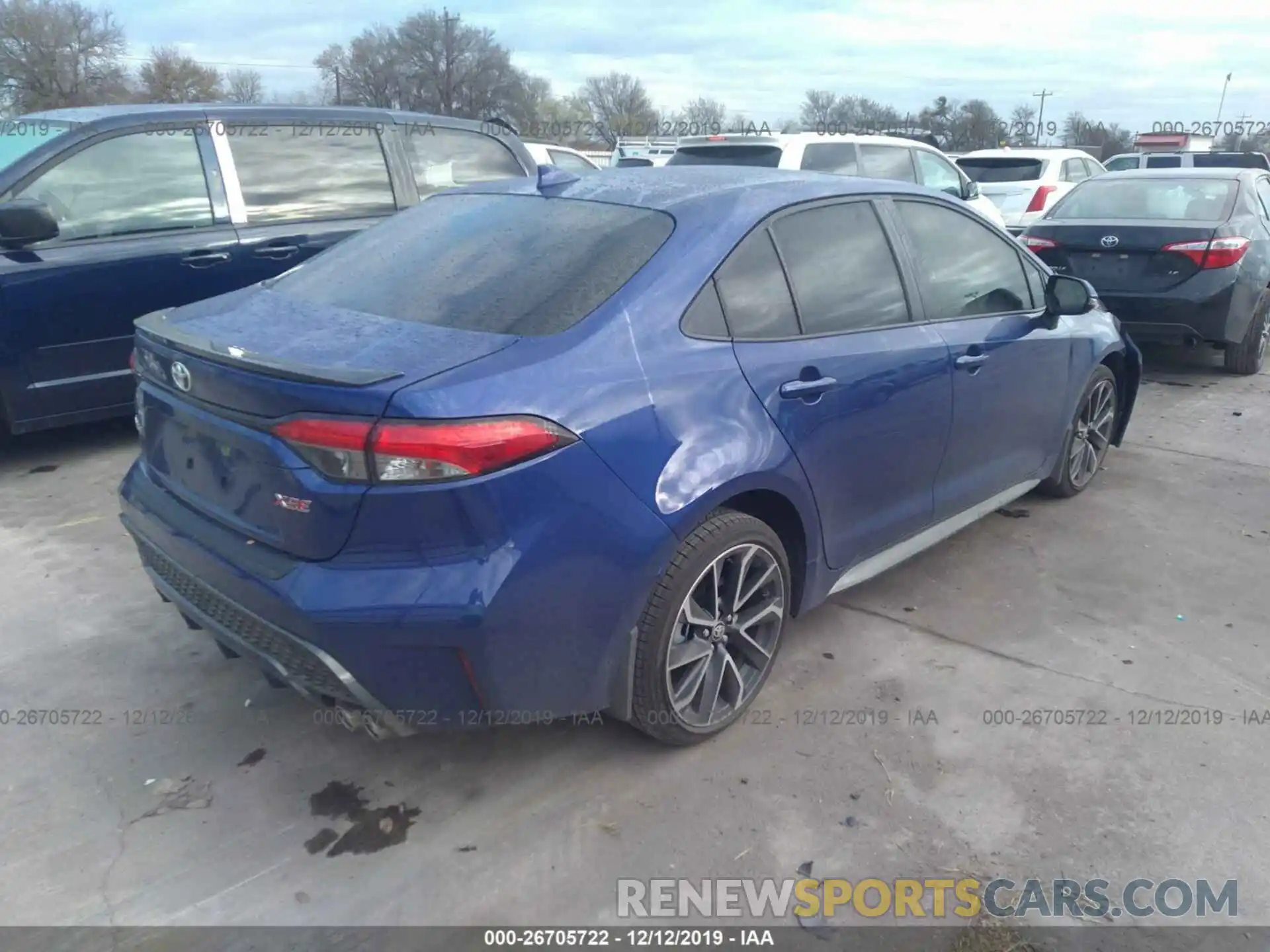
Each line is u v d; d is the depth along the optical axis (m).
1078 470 5.09
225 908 2.45
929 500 3.83
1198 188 7.79
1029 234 8.01
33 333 5.07
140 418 3.12
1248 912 2.48
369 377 2.37
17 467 5.46
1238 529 4.80
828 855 2.65
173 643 3.63
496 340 2.61
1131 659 3.62
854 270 3.46
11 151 5.18
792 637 3.75
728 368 2.90
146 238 5.39
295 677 2.55
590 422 2.54
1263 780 2.95
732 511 2.94
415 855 2.63
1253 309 7.55
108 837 2.67
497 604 2.39
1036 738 3.14
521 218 3.27
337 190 6.20
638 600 2.68
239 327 2.89
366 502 2.34
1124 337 5.23
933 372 3.63
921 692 3.39
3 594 3.96
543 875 2.57
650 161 15.34
